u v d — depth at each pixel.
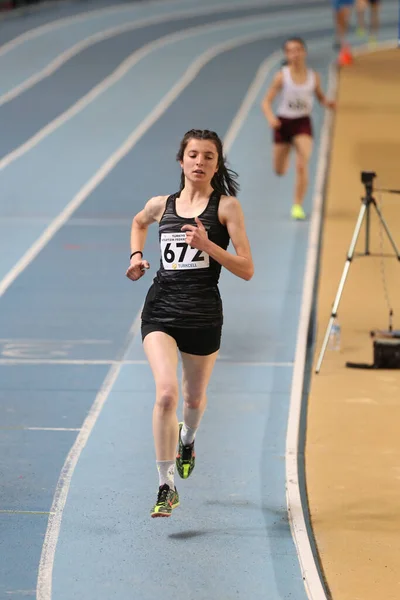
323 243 30.97
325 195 36.69
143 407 19.59
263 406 19.69
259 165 41.09
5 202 36.22
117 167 41.03
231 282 27.83
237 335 23.84
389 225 32.78
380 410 19.42
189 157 14.39
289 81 32.56
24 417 19.08
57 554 14.20
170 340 14.47
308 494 16.08
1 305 26.00
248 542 14.59
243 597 13.14
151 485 16.36
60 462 17.20
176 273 14.45
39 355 22.47
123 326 24.42
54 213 34.88
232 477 16.69
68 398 20.03
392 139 44.56
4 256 30.17
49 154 43.16
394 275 27.95
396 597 13.09
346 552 14.30
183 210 14.55
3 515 15.30
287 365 21.91
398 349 21.53
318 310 25.38
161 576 13.64
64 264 29.42
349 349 22.81
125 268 29.11
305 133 32.97
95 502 15.77
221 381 21.00
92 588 13.33
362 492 16.14
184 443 15.77
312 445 17.88
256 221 33.72
